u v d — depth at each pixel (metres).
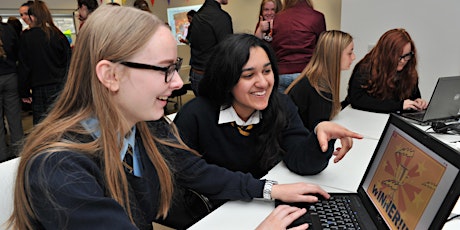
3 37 3.21
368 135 1.78
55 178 0.64
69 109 0.74
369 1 3.37
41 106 3.32
